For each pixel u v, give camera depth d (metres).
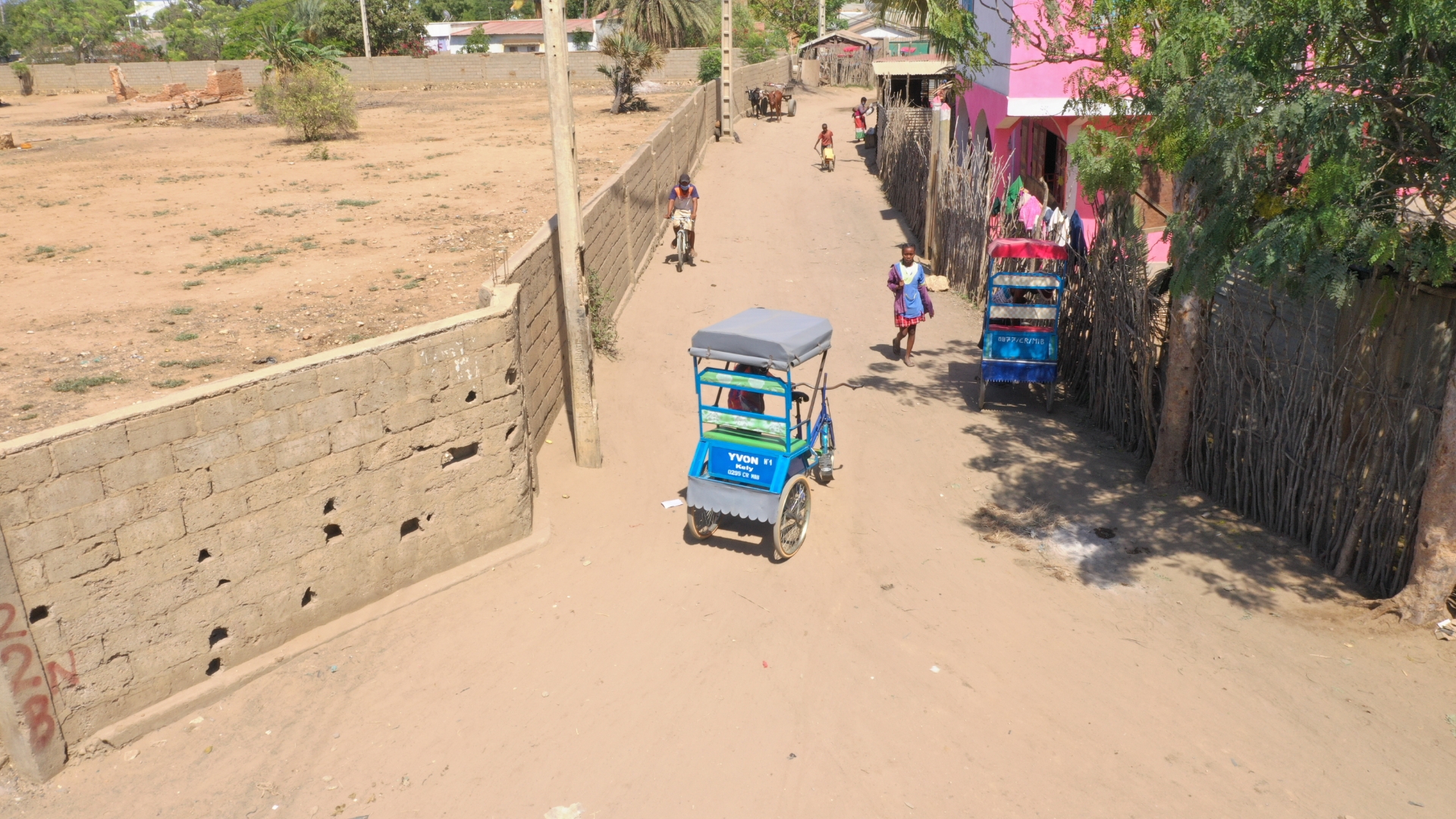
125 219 20.50
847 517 9.40
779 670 7.08
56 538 5.96
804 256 19.98
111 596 6.30
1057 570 8.32
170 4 145.62
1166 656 7.08
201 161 29.75
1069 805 5.73
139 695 6.55
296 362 7.16
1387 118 7.23
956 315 15.99
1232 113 7.12
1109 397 11.09
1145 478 9.93
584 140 32.25
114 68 53.81
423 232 18.66
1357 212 6.75
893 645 7.32
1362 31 7.15
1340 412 7.83
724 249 20.66
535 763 6.23
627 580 8.35
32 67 62.56
